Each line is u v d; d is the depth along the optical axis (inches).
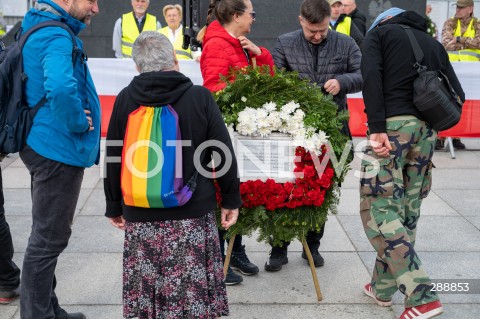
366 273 170.2
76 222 208.7
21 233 197.9
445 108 135.4
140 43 114.2
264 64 156.6
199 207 113.7
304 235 148.6
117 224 122.7
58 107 118.6
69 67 120.2
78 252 183.2
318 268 173.9
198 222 113.8
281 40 171.6
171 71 113.4
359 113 297.1
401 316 137.2
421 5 438.3
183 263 113.0
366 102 138.4
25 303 129.3
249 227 146.6
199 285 113.1
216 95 145.3
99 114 132.9
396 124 137.7
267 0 424.2
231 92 143.6
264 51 164.6
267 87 144.6
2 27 419.5
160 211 112.2
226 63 154.0
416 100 135.3
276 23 426.3
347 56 169.8
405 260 136.3
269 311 149.3
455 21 327.3
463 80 288.8
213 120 115.3
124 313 117.8
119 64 274.7
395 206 140.0
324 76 168.9
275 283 164.4
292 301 154.4
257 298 155.9
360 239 195.0
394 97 138.3
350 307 151.3
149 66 113.0
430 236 198.1
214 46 154.5
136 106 113.6
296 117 142.6
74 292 157.9
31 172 128.6
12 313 147.5
